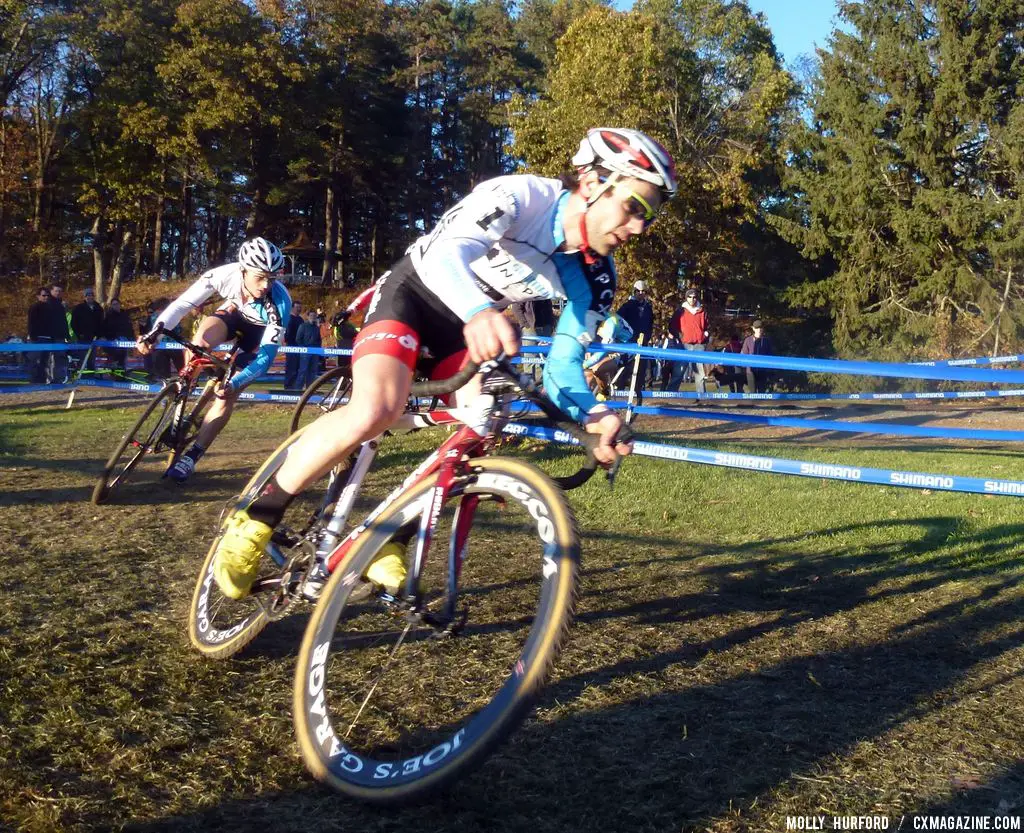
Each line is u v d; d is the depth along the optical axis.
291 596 2.60
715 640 3.16
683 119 28.11
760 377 17.25
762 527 5.04
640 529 4.98
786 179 31.94
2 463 6.41
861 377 20.78
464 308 1.99
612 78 26.03
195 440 5.49
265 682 2.63
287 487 2.51
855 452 8.03
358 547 2.24
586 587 3.80
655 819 1.96
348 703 2.49
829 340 33.56
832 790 2.12
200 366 5.39
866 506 5.62
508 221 2.20
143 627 3.07
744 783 2.14
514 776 2.13
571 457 6.93
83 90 41.44
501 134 55.91
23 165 39.50
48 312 13.17
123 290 42.56
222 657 2.76
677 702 2.61
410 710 2.46
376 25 47.50
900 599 3.71
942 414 12.39
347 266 54.16
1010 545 4.63
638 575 4.02
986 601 3.69
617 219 2.20
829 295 31.08
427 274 2.13
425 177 56.19
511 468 2.07
